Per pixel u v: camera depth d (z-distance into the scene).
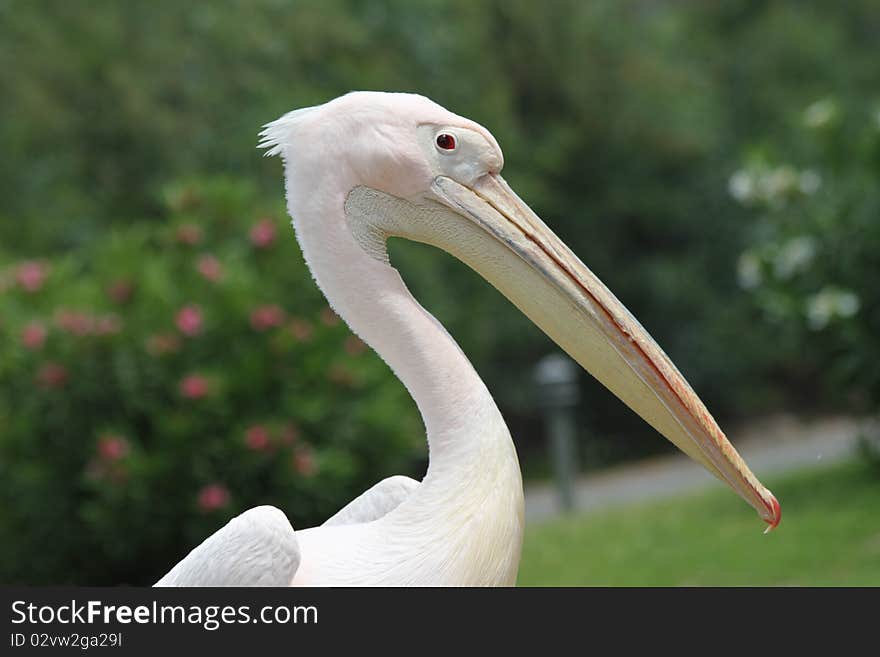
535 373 24.98
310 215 4.31
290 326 10.30
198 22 20.19
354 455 10.34
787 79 27.81
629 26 25.83
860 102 26.95
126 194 19.72
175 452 9.70
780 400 25.98
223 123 19.67
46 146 19.72
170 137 19.47
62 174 19.64
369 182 4.30
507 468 4.17
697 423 4.29
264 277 10.77
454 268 21.42
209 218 11.18
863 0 29.44
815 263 12.56
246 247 11.00
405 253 18.67
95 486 9.61
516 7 25.11
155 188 19.31
